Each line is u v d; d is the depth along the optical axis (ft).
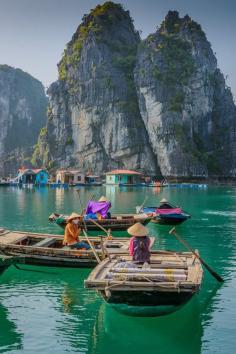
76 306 44.06
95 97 461.78
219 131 472.85
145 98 440.04
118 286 37.19
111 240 63.05
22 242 63.82
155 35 461.78
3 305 44.45
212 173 440.86
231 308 43.37
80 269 56.24
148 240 45.57
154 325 39.27
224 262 64.39
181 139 418.72
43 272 56.75
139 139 443.32
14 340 36.04
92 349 34.40
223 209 150.30
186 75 446.60
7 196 217.77
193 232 94.99
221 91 486.79
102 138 461.37
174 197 214.28
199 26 484.33
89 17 518.37
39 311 42.65
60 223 88.99
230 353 33.60
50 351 34.06
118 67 474.08
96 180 427.74
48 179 390.42
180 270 41.63
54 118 507.71
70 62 501.15
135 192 261.85
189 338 36.27
